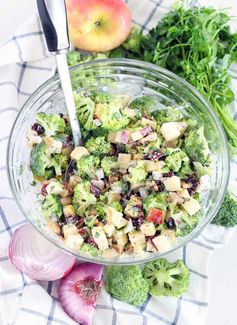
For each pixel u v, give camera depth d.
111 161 0.44
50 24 0.35
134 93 0.51
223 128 0.50
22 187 0.48
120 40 0.53
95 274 0.52
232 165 0.53
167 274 0.50
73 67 0.49
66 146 0.46
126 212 0.44
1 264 0.52
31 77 0.54
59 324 0.50
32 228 0.51
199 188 0.45
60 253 0.51
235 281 0.53
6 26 0.55
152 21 0.55
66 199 0.45
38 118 0.46
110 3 0.50
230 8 0.53
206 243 0.52
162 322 0.51
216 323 0.53
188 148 0.45
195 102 0.49
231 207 0.51
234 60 0.53
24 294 0.51
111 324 0.51
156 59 0.51
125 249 0.45
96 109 0.46
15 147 0.49
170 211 0.44
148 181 0.44
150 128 0.45
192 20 0.51
